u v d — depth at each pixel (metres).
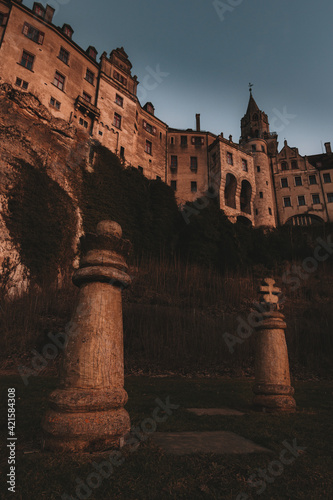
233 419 4.70
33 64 30.92
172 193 38.19
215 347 15.85
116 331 3.38
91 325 3.27
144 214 34.31
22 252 22.56
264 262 35.19
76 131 31.59
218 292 24.53
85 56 37.03
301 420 4.71
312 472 2.66
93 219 29.97
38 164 26.45
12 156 24.69
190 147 46.62
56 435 2.87
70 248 26.52
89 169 31.73
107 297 3.45
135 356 14.71
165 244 33.69
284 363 5.82
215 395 7.68
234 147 45.75
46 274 23.27
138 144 41.91
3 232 22.05
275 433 3.88
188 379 11.76
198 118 51.94
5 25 29.97
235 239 35.16
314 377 14.39
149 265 27.97
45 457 2.70
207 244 33.34
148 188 37.31
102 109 37.03
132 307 19.00
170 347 15.46
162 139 46.19
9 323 15.52
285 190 49.19
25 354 13.57
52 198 26.22
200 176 44.66
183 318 17.98
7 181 23.62
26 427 3.90
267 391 5.59
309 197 47.72
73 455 2.74
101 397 3.01
